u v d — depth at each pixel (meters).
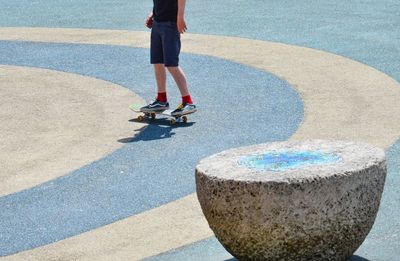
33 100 16.70
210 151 12.89
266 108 15.13
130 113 15.41
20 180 12.15
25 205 11.16
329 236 7.75
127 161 12.67
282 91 16.19
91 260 9.23
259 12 24.14
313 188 7.61
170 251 9.24
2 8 27.41
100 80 18.03
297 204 7.62
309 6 24.48
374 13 22.86
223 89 16.70
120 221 10.35
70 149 13.45
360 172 7.77
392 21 21.72
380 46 19.20
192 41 21.00
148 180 11.77
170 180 11.71
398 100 14.98
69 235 10.05
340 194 7.68
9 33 23.58
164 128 14.32
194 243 9.41
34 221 10.60
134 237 9.79
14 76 18.83
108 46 21.17
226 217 7.88
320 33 20.97
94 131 14.37
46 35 23.03
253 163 8.23
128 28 23.23
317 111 14.65
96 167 12.48
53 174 12.31
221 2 26.06
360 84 16.25
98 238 9.87
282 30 21.61
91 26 23.83
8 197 11.51
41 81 18.23
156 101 14.60
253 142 13.19
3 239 10.09
